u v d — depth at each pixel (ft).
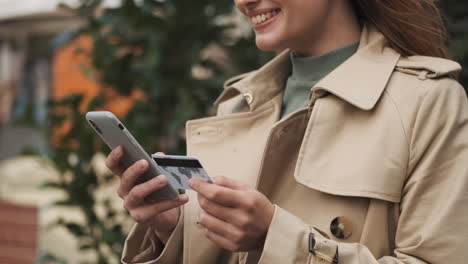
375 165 3.91
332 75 4.28
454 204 3.72
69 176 10.06
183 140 9.26
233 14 9.72
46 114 9.82
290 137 4.40
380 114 4.06
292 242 3.70
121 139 4.03
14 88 20.36
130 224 9.54
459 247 3.67
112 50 9.21
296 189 4.34
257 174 4.57
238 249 3.82
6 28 19.12
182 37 9.34
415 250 3.77
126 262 4.83
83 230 9.70
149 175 4.10
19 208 15.96
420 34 4.55
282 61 4.96
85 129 9.34
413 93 4.04
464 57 8.05
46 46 19.06
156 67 9.19
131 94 9.43
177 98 9.29
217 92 9.37
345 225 3.99
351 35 4.58
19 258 15.42
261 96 4.86
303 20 4.35
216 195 3.65
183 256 4.66
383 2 4.51
